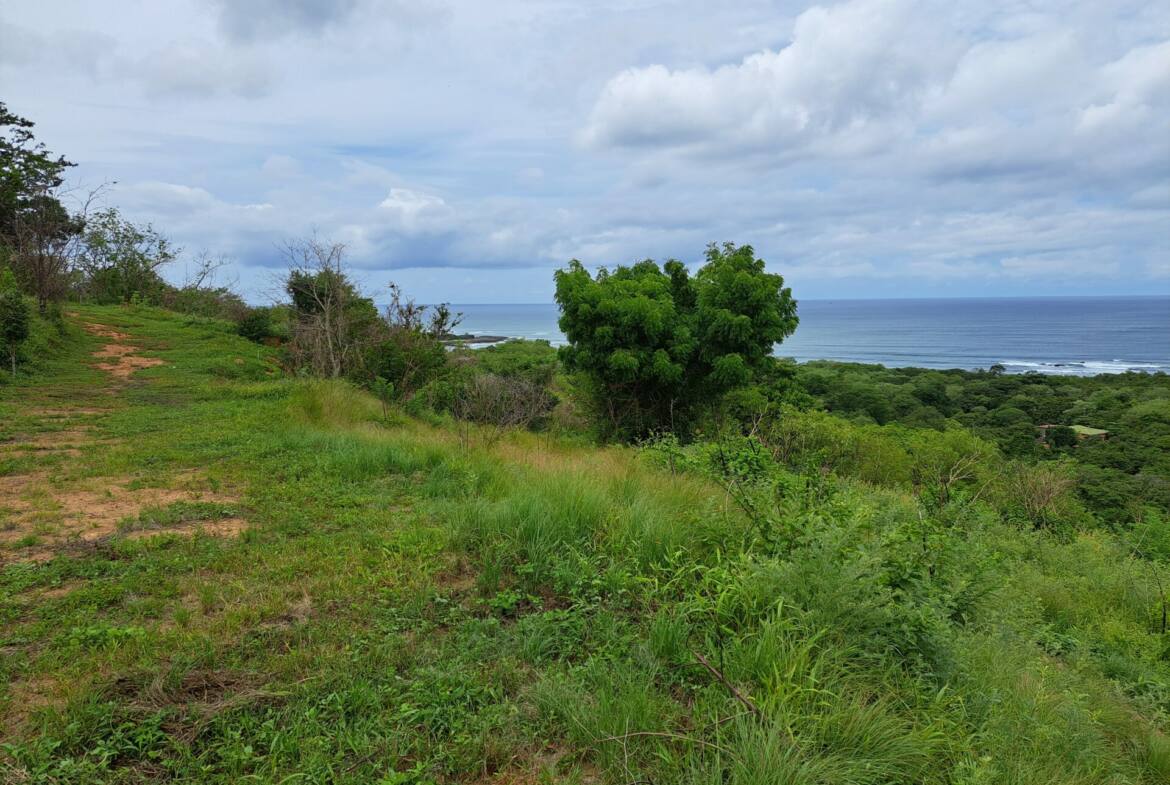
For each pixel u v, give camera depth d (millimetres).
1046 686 3914
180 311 40281
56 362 18984
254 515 6344
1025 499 12500
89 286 38562
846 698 3213
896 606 3830
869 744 2900
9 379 15703
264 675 3441
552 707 3217
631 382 16922
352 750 2902
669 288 18391
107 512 6316
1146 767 3732
